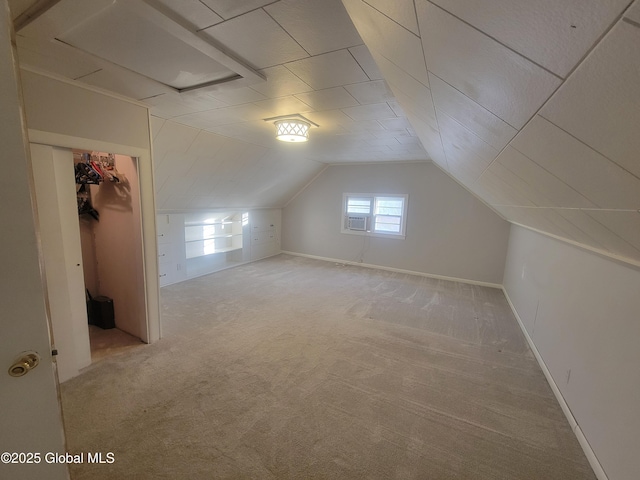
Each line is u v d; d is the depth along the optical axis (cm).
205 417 169
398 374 218
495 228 450
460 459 147
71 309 201
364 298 387
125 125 213
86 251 281
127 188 237
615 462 129
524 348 265
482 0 45
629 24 33
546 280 253
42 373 67
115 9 109
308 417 171
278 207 640
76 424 161
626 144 57
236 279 460
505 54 57
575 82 51
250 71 164
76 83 181
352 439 157
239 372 214
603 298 158
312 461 143
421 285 454
